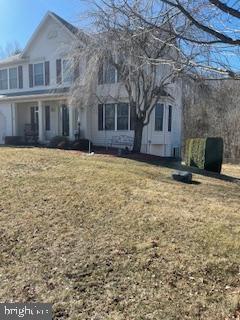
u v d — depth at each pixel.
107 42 12.52
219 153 13.38
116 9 4.33
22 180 8.10
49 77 21.11
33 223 5.82
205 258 4.75
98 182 8.17
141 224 5.82
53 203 6.68
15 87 23.11
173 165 13.43
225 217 6.41
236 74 4.19
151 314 3.66
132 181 8.60
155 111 19.22
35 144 20.41
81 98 16.45
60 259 4.74
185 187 8.92
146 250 4.93
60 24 19.91
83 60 15.65
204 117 26.48
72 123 19.16
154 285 4.16
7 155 11.59
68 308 3.78
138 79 14.89
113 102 18.42
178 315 3.65
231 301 3.87
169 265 4.57
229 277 4.35
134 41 7.86
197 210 6.75
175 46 4.24
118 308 3.76
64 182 8.05
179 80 14.42
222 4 3.25
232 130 26.92
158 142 19.53
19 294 4.03
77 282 4.23
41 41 21.38
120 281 4.24
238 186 10.09
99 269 4.49
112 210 6.41
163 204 6.94
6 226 5.72
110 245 5.09
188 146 14.62
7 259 4.79
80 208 6.47
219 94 15.76
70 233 5.48
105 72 16.84
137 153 15.75
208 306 3.79
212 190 8.95
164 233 5.50
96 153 15.43
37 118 22.58
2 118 23.14
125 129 18.48
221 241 5.27
